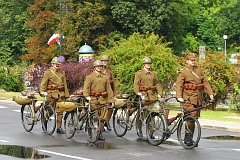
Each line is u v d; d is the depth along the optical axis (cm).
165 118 1919
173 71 3491
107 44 8156
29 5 9875
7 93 5041
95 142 2019
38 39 8681
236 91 3484
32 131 2372
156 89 2136
